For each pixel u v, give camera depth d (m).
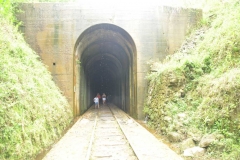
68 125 13.83
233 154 6.41
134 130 12.09
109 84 54.75
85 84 28.36
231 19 11.91
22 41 13.97
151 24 17.00
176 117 10.23
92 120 17.34
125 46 20.67
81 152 7.91
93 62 31.78
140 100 16.72
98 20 16.59
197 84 11.14
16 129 6.29
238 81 7.83
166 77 12.91
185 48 15.95
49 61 16.20
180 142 8.87
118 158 7.34
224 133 7.34
